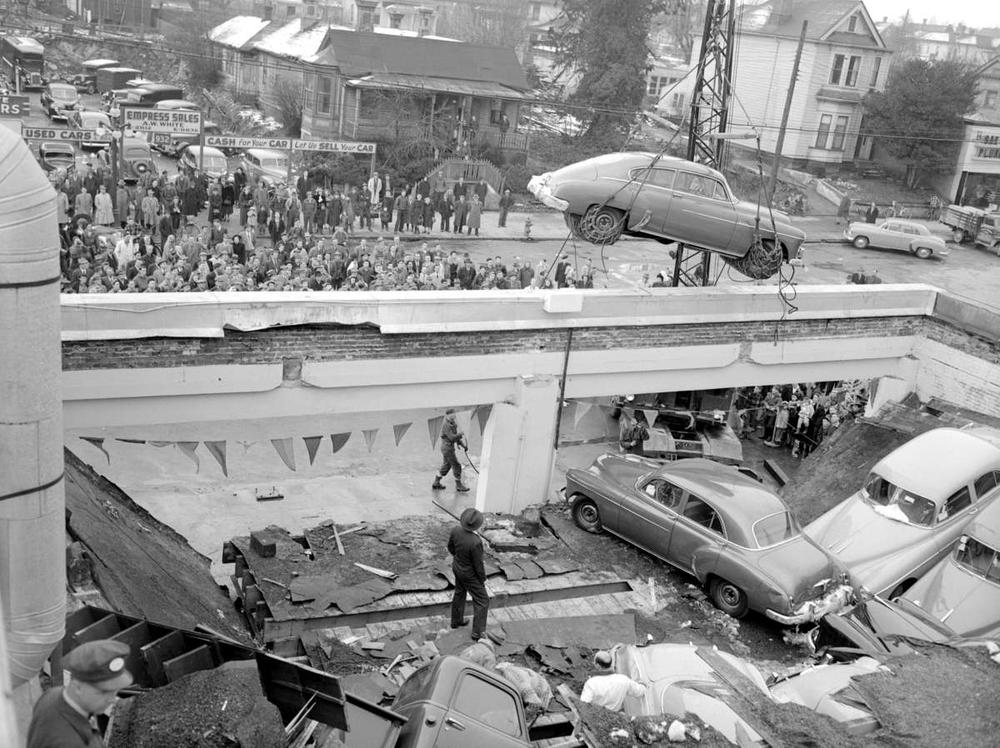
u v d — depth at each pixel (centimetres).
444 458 1808
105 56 6944
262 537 1373
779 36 5844
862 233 4841
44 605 693
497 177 4744
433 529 1511
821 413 2261
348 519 1673
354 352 1527
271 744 631
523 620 1296
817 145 5991
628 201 1844
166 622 946
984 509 1617
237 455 1870
